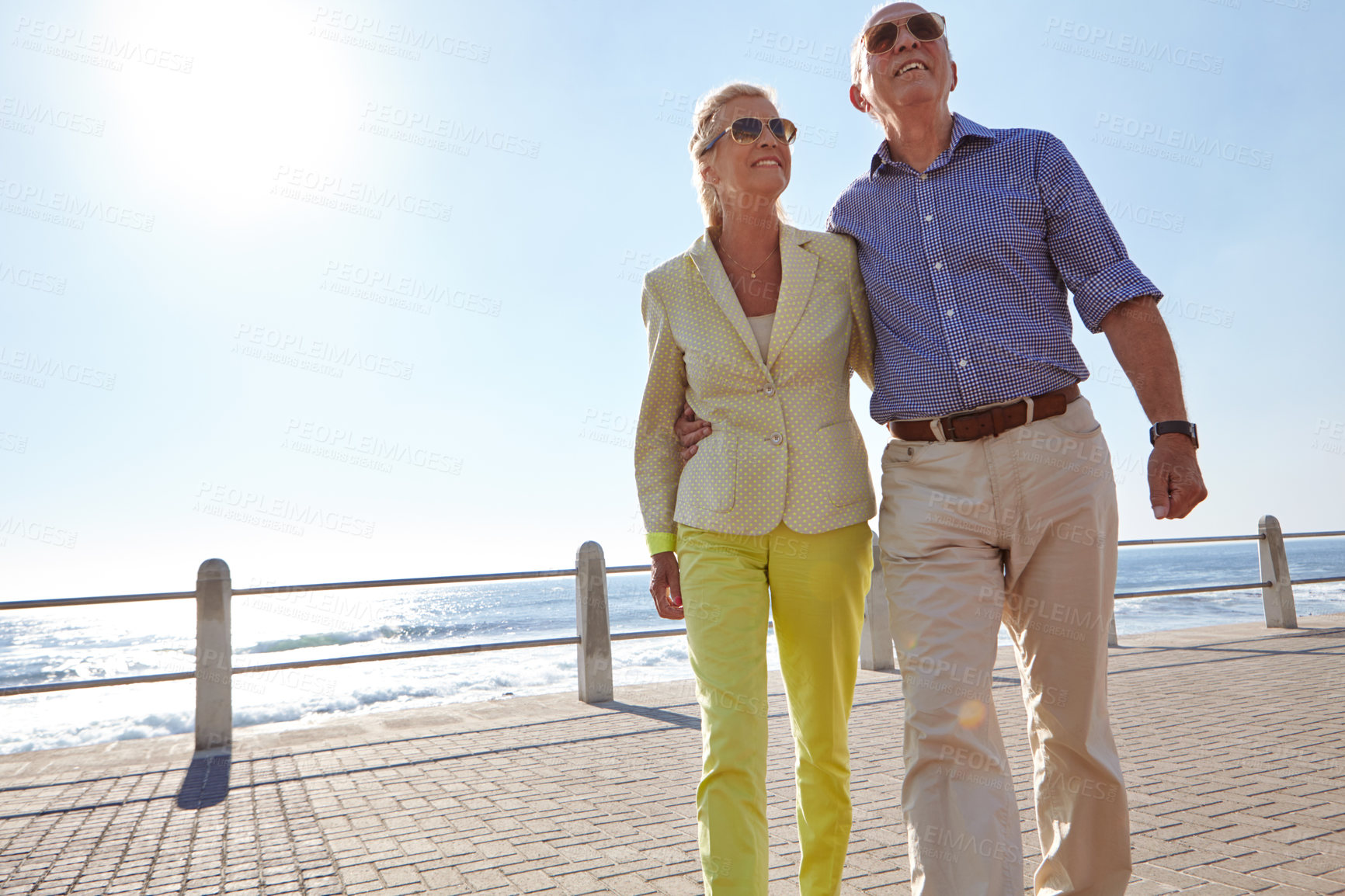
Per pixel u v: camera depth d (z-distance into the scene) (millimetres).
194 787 4844
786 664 2189
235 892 3111
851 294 2254
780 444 2109
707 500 2129
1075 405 1978
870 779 4379
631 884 3004
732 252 2312
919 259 2107
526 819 3887
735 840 1856
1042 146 2098
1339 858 2896
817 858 2129
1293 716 5371
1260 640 9320
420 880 3135
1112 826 1969
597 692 7328
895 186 2225
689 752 5246
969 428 1957
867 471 2244
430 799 4332
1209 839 3143
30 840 3906
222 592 6145
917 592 1953
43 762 5707
